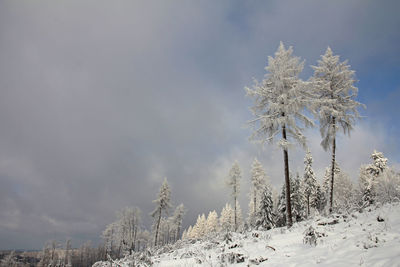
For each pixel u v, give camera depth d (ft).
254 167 155.02
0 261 278.67
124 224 193.77
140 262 37.81
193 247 54.03
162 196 156.15
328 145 74.02
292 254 28.60
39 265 253.03
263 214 108.17
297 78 57.52
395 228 27.35
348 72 71.41
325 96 73.26
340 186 129.08
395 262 19.06
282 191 120.47
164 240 236.63
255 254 32.07
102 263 47.39
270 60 58.75
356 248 24.99
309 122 55.98
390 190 46.98
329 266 22.12
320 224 39.50
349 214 42.42
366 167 107.04
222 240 50.80
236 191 149.89
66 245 272.10
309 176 139.54
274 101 58.39
